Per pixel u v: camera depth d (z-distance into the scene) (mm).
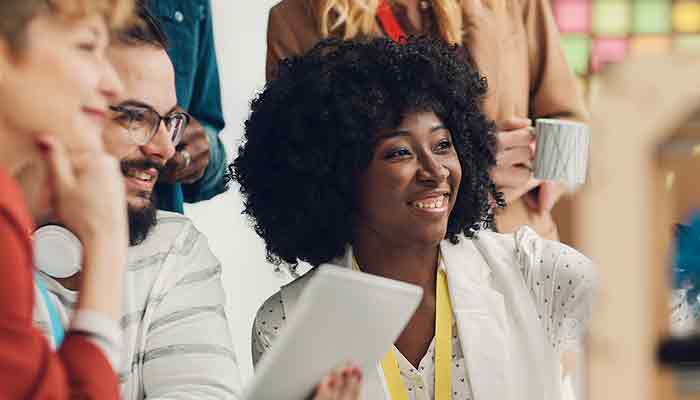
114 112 1961
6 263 1022
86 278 1158
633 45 3824
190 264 2000
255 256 3332
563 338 1873
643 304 395
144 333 1884
